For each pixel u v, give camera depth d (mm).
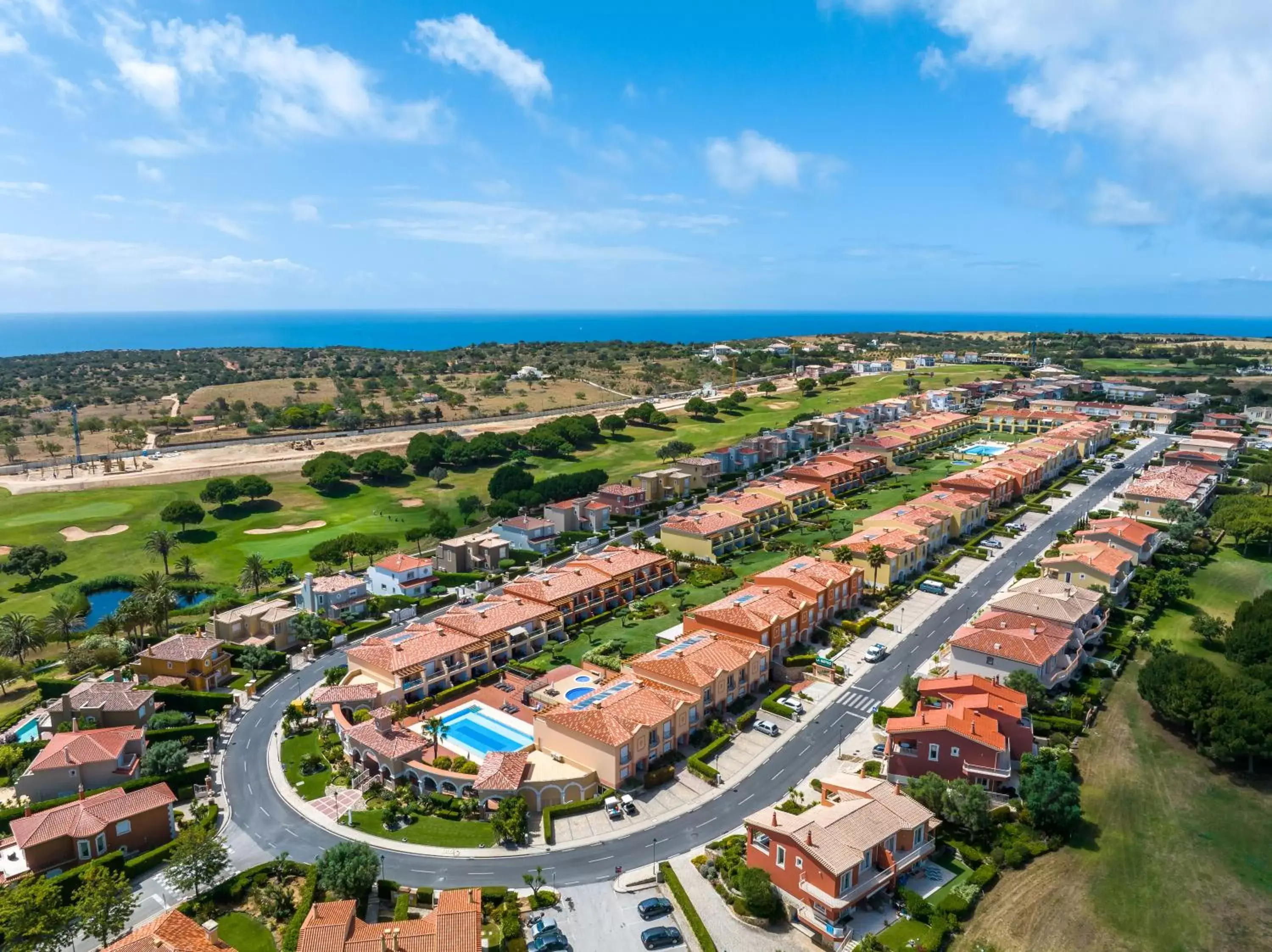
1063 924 74750
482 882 83750
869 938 71625
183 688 130375
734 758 104750
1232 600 143875
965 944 72562
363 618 160625
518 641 137625
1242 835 86250
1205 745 100062
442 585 177625
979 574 161375
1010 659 111375
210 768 106250
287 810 98812
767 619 126812
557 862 86375
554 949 73438
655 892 81438
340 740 112750
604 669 125312
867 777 92625
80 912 73188
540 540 194250
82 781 101438
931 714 99062
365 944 69938
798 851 76375
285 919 79062
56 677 139750
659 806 95562
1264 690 101062
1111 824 88375
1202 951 71750
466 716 115312
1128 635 127312
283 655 140250
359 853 81688
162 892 84125
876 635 136875
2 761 107500
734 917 77438
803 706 115562
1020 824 87812
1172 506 180250
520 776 96938
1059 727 104062
